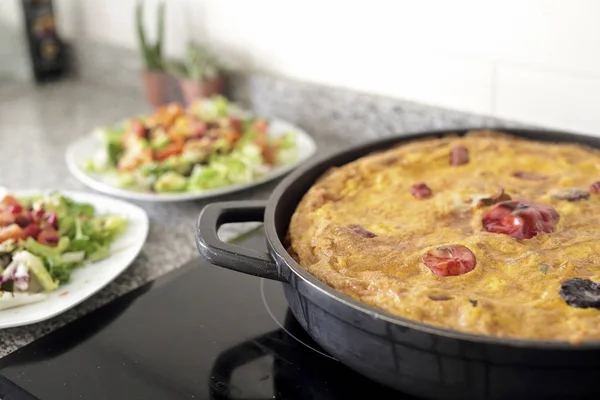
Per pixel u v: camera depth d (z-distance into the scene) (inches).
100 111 46.3
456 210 26.8
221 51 43.6
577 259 23.8
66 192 34.4
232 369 24.9
